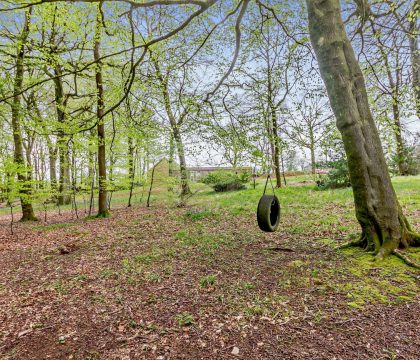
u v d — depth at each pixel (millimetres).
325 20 3814
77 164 12422
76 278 4262
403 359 1943
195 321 2730
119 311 3107
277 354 2127
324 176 13070
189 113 5797
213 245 5332
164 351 2328
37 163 24875
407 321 2371
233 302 3010
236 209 9195
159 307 3104
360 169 3863
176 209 10945
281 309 2764
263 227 3494
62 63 8383
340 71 3773
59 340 2658
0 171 8633
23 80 9992
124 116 7902
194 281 3711
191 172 13023
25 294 3840
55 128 8375
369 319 2453
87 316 3070
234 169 8328
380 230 3855
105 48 10008
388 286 2988
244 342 2328
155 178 13844
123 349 2418
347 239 4730
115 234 7328
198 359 2188
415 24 5559
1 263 5582
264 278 3561
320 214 7090
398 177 13656
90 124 9227
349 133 3846
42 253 6082
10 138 11219
